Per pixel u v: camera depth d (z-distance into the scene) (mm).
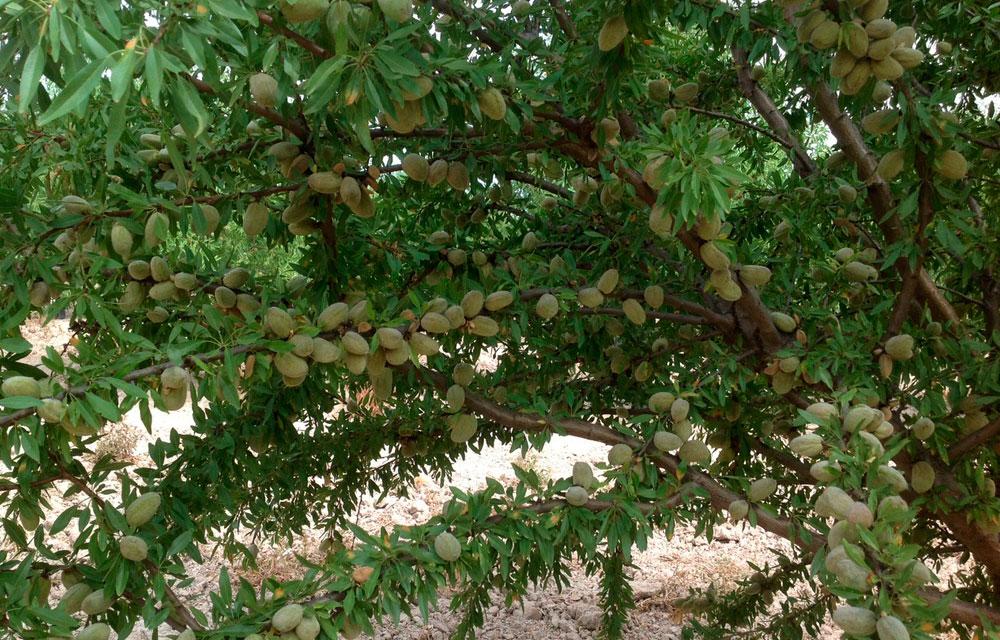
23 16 622
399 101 742
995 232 1162
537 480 1068
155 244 937
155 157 1075
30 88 562
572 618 2344
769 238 1576
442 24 1151
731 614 1833
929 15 1208
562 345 1442
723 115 1541
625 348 1427
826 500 856
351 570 945
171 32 635
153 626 838
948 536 1416
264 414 1304
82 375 775
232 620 871
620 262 1297
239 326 896
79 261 927
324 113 958
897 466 1218
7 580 818
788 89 1643
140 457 3172
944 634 1988
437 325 964
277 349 864
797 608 1778
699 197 855
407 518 2998
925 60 1381
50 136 1039
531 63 1208
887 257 1113
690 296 1396
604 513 1040
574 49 1056
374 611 905
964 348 1138
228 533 1467
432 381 1148
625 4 891
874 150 1373
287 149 1009
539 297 1171
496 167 1253
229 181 1040
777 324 1188
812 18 906
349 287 1235
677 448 1070
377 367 964
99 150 1096
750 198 1535
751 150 1764
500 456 3664
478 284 1186
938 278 1438
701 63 1752
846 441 965
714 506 1189
